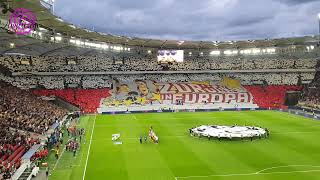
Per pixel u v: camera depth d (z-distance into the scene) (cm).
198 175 3531
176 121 7312
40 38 6931
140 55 11419
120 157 4303
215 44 10400
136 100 9488
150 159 4184
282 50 11406
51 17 5734
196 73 10862
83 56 10494
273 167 3769
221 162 3994
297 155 4272
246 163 3938
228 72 10931
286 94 10256
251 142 5069
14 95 7138
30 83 9312
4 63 9006
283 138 5341
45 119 6144
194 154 4381
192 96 9894
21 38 6638
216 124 6812
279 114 8381
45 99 8900
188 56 11725
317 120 7331
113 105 9181
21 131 5041
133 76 10481
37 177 3538
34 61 9562
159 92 9912
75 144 4766
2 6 4591
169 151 4572
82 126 6731
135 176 3538
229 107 9606
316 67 10912
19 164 3719
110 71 10225
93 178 3500
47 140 4844
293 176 3459
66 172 3712
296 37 9469
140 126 6681
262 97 10038
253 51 11356
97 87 9762
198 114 8500
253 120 7362
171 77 10662
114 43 10056
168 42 9888
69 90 9450
